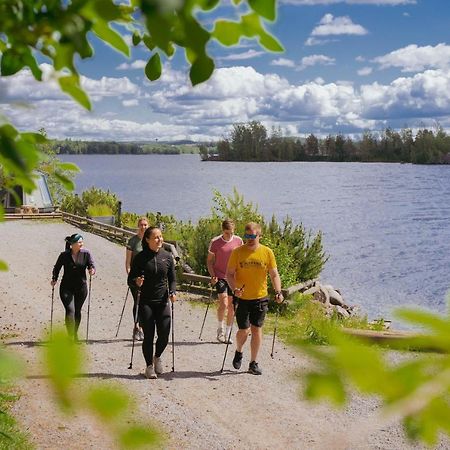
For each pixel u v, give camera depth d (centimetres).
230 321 1148
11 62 90
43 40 77
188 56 65
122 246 2434
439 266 4019
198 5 60
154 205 8106
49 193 3155
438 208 8175
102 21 76
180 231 2088
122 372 935
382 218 6956
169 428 760
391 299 3039
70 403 60
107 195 3322
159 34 59
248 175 17500
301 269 1725
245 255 909
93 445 680
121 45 81
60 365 59
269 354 1065
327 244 4972
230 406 844
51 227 2798
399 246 4931
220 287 1134
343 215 7238
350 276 3688
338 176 16550
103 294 1595
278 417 806
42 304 1441
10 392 752
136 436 63
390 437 656
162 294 890
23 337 1083
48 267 1955
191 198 9469
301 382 53
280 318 1366
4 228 2673
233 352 1088
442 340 53
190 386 902
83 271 997
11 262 1983
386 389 52
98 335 1171
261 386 912
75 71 76
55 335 60
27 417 714
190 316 1377
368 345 55
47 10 75
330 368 53
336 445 59
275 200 9175
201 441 738
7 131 83
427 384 52
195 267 1709
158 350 911
